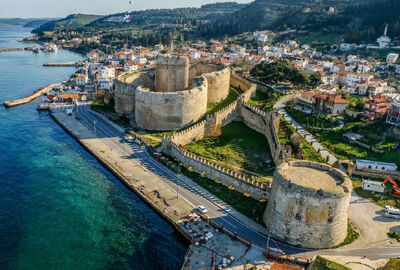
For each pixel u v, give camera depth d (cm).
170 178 8212
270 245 5819
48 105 14812
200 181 8050
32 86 19650
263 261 5425
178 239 6303
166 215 6744
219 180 7981
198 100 11312
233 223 6431
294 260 5359
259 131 11075
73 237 6344
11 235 6397
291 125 11069
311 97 13138
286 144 9612
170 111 10950
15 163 9300
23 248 6075
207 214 6719
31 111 14375
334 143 10119
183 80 13112
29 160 9494
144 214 7019
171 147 9212
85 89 18600
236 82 15862
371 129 10919
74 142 10744
